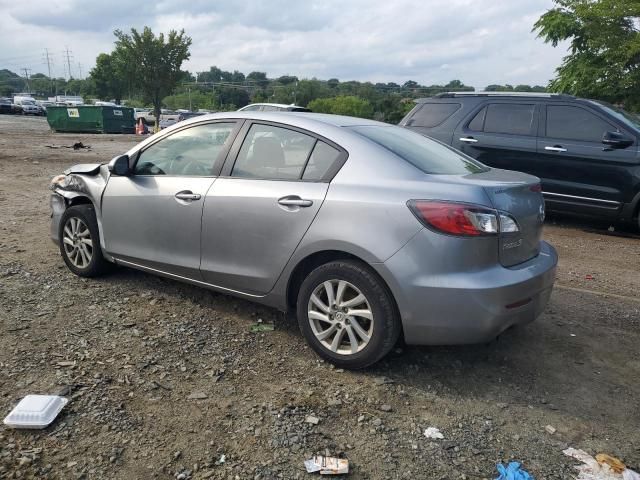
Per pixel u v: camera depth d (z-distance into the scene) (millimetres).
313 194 3699
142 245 4648
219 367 3674
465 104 9055
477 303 3281
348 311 3611
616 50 15789
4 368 3488
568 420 3275
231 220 4039
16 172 12625
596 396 3551
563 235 8133
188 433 2975
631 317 4844
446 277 3299
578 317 4805
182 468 2713
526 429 3168
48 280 5090
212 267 4223
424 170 3621
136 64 37594
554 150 8180
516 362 3947
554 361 3986
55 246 6258
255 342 4062
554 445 3033
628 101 16469
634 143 7695
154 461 2750
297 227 3730
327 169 3758
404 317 3414
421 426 3148
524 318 3561
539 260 3766
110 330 4117
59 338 3938
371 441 2992
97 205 4914
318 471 2723
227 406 3240
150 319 4348
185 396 3318
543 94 8484
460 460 2875
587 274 6113
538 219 3777
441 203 3318
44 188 10547
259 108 16547
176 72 38438
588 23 16219
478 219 3289
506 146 8539
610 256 6949
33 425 2918
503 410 3348
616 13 15477
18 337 3912
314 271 3707
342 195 3590
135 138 29906
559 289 5551
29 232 6883
